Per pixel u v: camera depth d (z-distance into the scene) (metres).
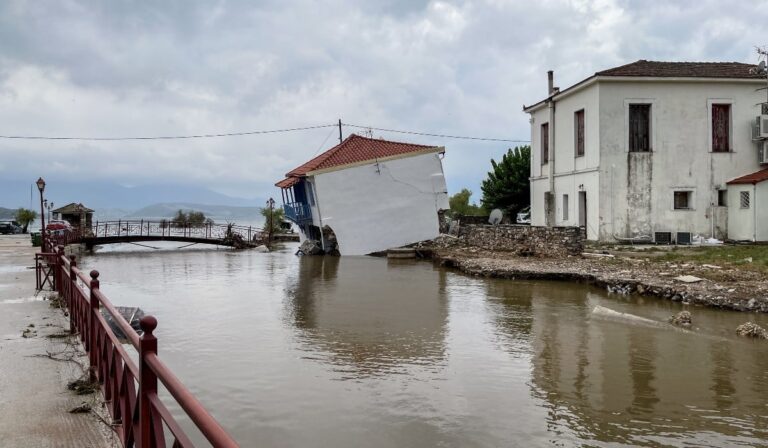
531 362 9.49
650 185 27.55
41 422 5.22
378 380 8.59
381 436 6.63
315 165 33.03
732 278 15.69
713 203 27.81
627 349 10.25
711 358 9.64
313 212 34.78
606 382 8.45
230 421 7.07
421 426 6.90
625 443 6.40
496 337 11.23
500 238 26.98
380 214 32.53
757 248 23.30
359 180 32.31
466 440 6.51
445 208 33.50
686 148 27.73
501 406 7.52
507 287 17.84
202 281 20.77
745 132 28.00
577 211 29.61
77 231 38.06
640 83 27.44
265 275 22.72
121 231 40.81
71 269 9.09
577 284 18.05
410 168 33.03
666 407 7.45
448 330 11.88
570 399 7.77
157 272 24.16
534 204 35.38
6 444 4.72
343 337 11.31
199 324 12.63
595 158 27.72
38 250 30.64
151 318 3.64
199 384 8.43
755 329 11.12
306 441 6.50
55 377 6.61
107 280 21.19
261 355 9.98
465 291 17.23
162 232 42.12
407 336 11.38
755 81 27.72
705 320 12.55
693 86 27.69
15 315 10.62
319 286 19.00
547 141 34.03
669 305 14.28
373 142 35.28
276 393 8.03
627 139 27.39
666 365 9.26
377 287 18.52
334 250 32.72
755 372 8.86
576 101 29.69
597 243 26.97
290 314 13.80
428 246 31.92
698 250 23.31
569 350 10.21
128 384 4.34
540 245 24.44
